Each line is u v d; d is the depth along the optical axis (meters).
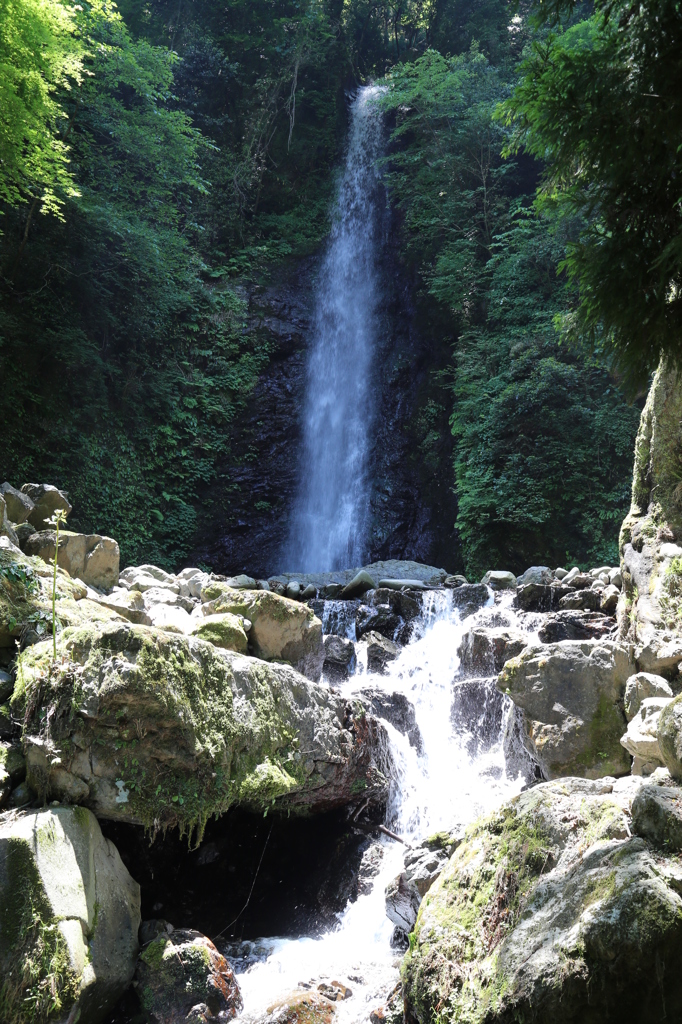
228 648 5.14
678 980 2.19
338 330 20.44
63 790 3.76
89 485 15.42
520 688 4.77
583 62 2.72
